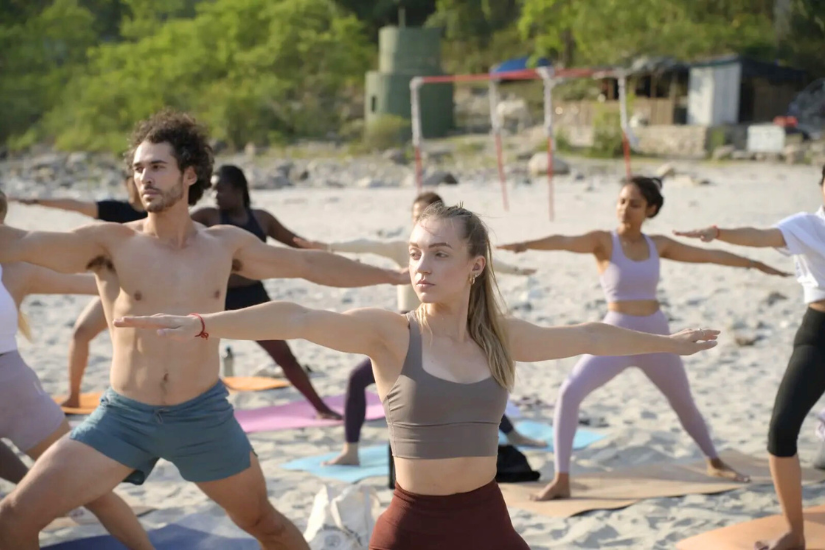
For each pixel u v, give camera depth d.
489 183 26.72
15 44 44.31
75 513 4.89
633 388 7.45
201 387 3.63
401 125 37.09
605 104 37.81
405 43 39.31
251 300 6.36
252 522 3.80
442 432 2.89
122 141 36.34
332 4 53.09
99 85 39.97
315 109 39.56
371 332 2.90
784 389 4.22
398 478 2.96
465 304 2.99
